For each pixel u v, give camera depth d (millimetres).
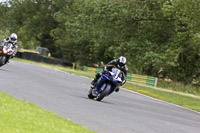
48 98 39969
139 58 118188
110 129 27422
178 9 103812
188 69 125438
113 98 54625
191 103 72062
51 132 21297
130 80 126750
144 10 117875
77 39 172125
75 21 178375
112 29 128375
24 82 53625
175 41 110688
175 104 66438
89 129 25781
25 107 28953
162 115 43031
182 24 116562
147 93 77562
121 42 123875
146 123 33281
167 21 122500
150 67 133750
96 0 129375
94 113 34156
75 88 59125
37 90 46219
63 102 38469
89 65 194625
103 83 45250
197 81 125375
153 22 125125
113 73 44406
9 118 22875
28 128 21109
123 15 120250
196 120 44688
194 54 119125
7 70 70125
